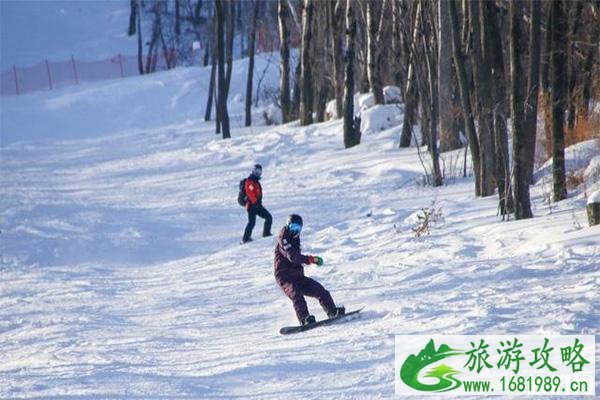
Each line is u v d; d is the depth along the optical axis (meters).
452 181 59.75
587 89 55.41
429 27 64.25
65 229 55.91
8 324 32.94
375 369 19.02
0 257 50.31
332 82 102.25
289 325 27.11
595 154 50.97
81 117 158.88
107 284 42.09
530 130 47.59
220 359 22.22
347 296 30.12
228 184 73.06
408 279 31.84
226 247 50.31
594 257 30.77
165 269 45.81
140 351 24.89
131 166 92.81
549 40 45.38
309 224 52.25
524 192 40.47
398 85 100.50
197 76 178.00
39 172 93.44
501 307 23.75
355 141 82.31
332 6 99.56
